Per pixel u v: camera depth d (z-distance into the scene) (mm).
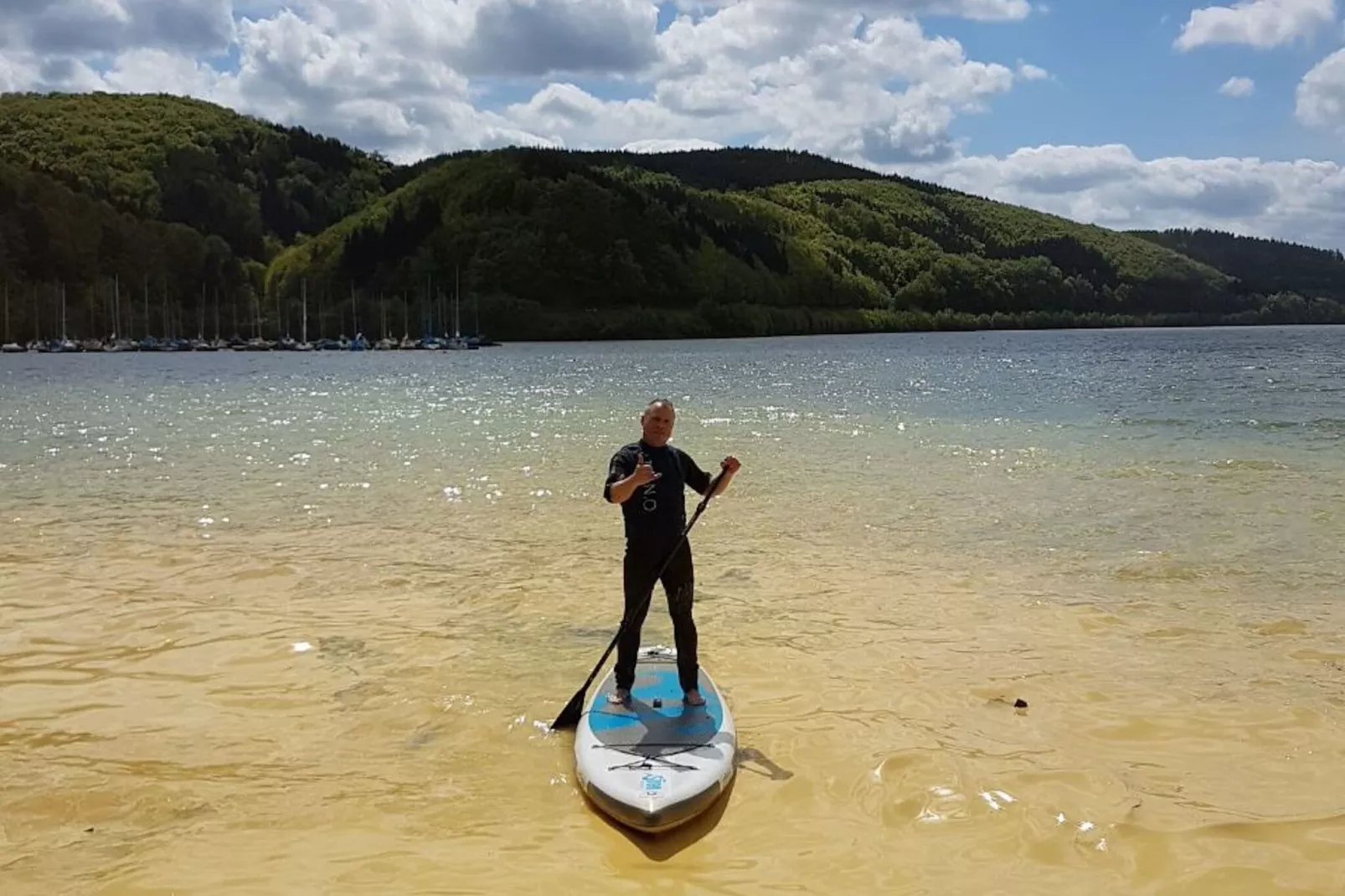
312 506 14414
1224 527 12781
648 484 6621
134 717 6758
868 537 12422
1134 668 7727
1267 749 6215
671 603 6738
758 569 10867
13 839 5129
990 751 6191
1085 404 32094
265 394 42219
